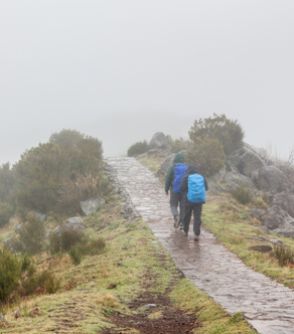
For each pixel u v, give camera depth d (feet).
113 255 37.76
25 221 58.65
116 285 29.07
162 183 67.21
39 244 48.01
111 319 21.48
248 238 42.57
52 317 20.17
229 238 41.75
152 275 31.24
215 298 24.04
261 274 30.27
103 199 61.52
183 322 21.25
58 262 39.45
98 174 66.85
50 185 62.08
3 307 24.68
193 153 63.41
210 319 20.80
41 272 33.83
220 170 63.31
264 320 19.36
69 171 66.59
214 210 52.49
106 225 53.01
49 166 65.57
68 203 60.80
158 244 39.81
